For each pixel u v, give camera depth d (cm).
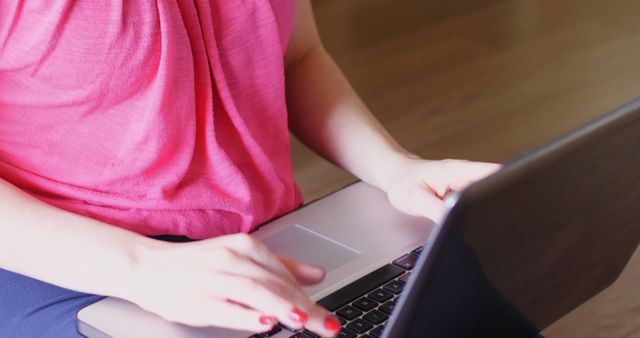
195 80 104
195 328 92
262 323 85
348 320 94
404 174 116
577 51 362
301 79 130
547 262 82
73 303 99
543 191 75
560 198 77
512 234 75
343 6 430
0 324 100
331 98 128
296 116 130
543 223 77
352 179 274
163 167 104
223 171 107
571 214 80
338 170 280
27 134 102
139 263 91
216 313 86
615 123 79
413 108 322
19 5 94
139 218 104
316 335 90
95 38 95
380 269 103
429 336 76
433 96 330
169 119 100
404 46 379
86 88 98
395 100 329
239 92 110
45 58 96
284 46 118
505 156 286
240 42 108
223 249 89
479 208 69
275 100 115
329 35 396
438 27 395
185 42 100
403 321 72
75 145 102
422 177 114
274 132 117
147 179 104
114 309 96
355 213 114
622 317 125
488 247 73
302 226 112
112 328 93
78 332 96
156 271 90
